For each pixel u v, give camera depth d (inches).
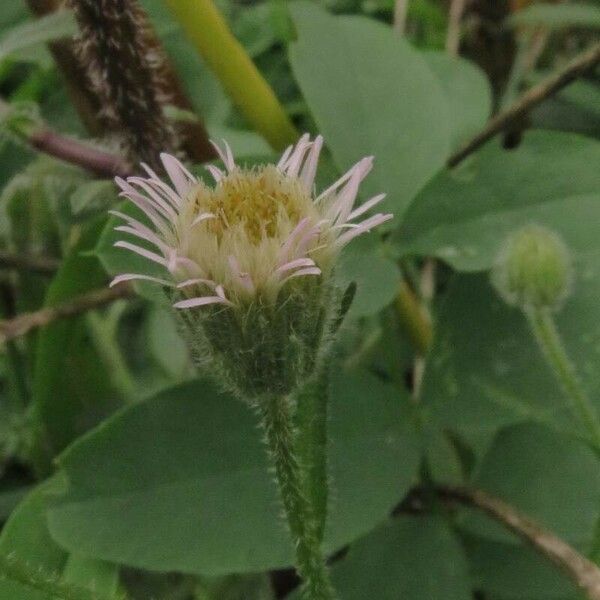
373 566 4.3
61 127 5.8
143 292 4.0
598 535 4.0
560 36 7.0
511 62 6.4
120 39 4.3
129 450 4.2
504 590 4.5
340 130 4.7
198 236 3.4
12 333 4.9
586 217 4.4
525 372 4.4
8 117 4.5
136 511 4.1
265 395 3.5
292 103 6.7
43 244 5.5
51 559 4.2
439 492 4.6
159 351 5.8
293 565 4.0
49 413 5.3
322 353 3.5
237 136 5.7
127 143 4.5
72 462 4.2
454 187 4.5
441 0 7.3
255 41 6.5
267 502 4.1
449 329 4.5
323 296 3.4
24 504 4.2
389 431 4.3
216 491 4.2
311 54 4.8
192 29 4.6
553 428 4.3
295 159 3.6
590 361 4.4
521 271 3.9
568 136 4.5
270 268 3.4
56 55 4.9
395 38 4.9
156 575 5.1
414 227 4.5
